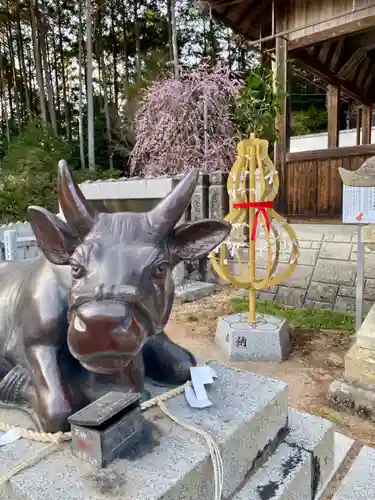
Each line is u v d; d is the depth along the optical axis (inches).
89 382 46.9
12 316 50.2
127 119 457.4
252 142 122.1
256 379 57.7
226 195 207.9
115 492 34.5
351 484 68.7
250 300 133.6
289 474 50.5
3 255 179.5
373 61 332.2
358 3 215.2
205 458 40.1
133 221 39.8
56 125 660.7
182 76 338.0
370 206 106.1
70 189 39.7
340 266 179.6
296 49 246.2
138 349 35.3
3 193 338.6
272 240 199.9
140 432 42.3
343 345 135.6
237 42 574.2
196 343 142.4
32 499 33.9
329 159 233.1
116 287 34.6
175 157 323.6
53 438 40.7
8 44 737.6
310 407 97.5
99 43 690.2
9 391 48.8
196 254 43.3
